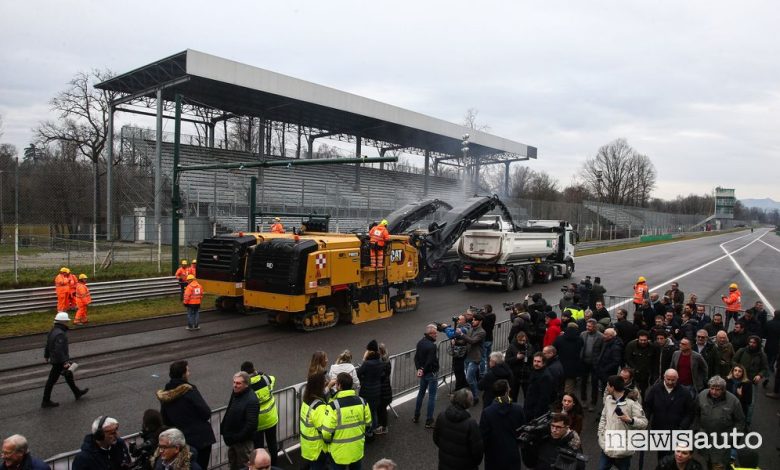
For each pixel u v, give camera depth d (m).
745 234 126.50
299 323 15.62
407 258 19.38
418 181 58.00
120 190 37.41
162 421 6.04
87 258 25.00
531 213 50.19
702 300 23.33
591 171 105.12
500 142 57.97
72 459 5.66
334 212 41.78
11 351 12.67
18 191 22.55
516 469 5.88
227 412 6.19
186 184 35.28
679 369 8.18
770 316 19.83
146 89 33.78
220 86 34.31
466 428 5.59
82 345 13.36
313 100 37.91
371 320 17.56
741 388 7.95
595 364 9.23
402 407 9.70
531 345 10.61
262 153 42.09
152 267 23.55
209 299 20.56
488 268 24.16
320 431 5.98
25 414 8.97
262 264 15.95
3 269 21.36
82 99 43.34
